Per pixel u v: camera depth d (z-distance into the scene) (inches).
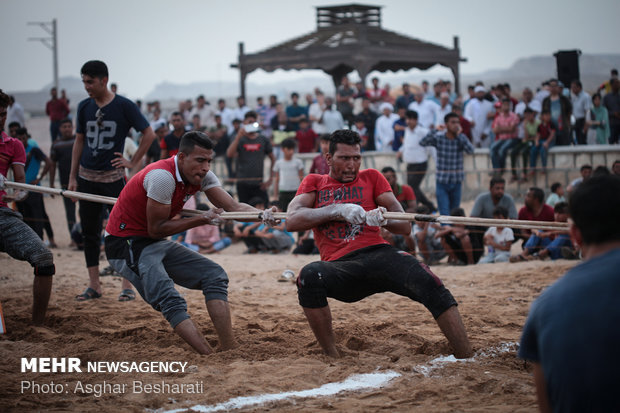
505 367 220.1
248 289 405.4
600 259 114.4
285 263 513.3
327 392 200.8
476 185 782.5
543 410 117.5
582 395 107.8
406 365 225.3
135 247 255.1
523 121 753.0
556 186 623.2
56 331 297.3
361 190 246.8
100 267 489.1
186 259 259.1
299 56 1026.7
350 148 242.4
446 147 585.6
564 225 221.8
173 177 246.1
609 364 106.8
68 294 381.4
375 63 991.0
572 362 108.6
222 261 528.7
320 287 233.8
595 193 117.9
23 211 592.4
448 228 497.7
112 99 337.4
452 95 984.3
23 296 383.2
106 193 343.9
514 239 525.7
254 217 247.0
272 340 268.8
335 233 245.4
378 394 196.4
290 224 240.2
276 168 642.8
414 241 502.9
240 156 661.3
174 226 247.3
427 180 815.7
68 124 596.1
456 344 230.5
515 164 741.9
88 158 341.7
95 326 300.2
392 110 927.0
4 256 526.6
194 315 319.0
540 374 117.3
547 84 866.1
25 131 595.8
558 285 115.3
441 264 519.2
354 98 959.6
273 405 189.2
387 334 270.7
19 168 312.7
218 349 256.5
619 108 818.2
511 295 368.2
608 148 700.7
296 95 911.0
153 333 279.9
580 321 109.1
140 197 252.7
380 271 233.3
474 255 510.0
